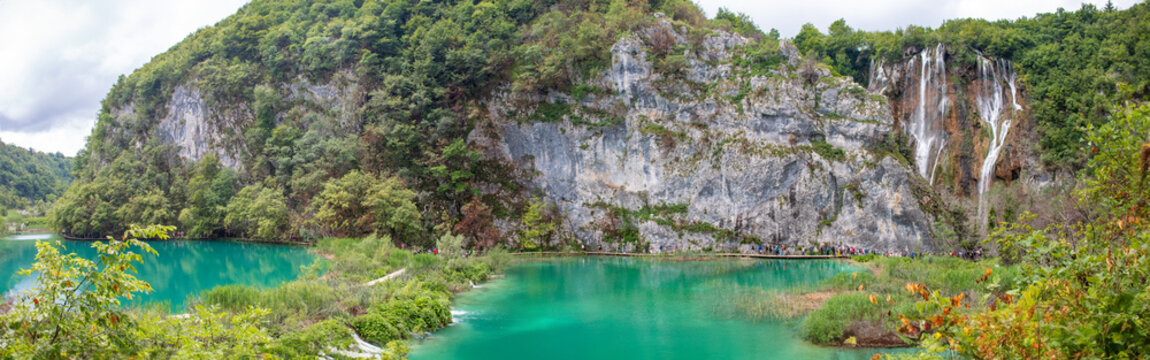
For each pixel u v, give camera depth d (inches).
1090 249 453.4
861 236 2664.9
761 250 2716.5
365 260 1797.5
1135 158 453.4
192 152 3944.4
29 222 4650.6
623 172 2984.7
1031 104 2881.4
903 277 1581.0
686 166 2881.4
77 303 471.8
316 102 3531.0
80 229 3668.8
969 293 1231.5
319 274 1670.8
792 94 2859.3
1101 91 2696.9
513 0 3494.1
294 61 3703.3
